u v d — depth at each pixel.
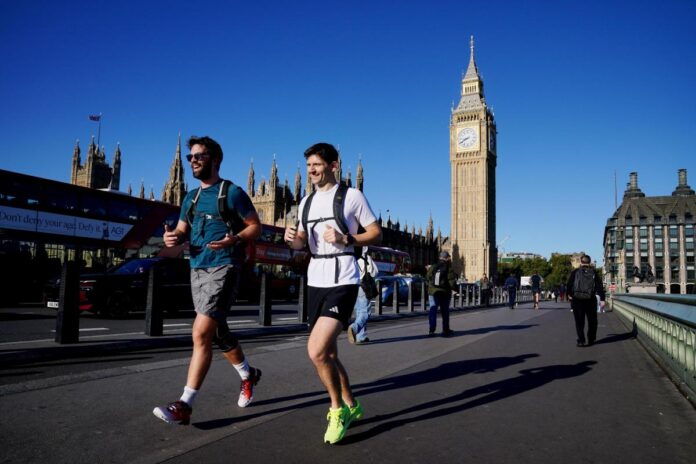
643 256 111.62
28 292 18.05
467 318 18.72
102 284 13.86
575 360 8.30
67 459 3.28
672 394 5.77
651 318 9.77
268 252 28.84
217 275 4.13
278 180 94.50
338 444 3.78
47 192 18.00
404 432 4.12
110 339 8.67
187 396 4.00
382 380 6.26
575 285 10.69
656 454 3.71
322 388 5.56
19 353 6.78
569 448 3.82
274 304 24.20
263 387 5.59
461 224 129.00
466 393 5.60
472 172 129.75
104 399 4.81
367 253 7.50
